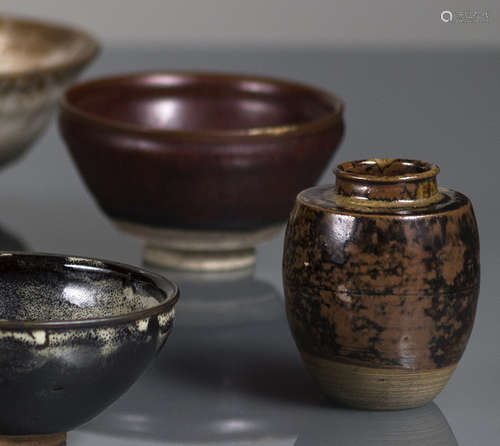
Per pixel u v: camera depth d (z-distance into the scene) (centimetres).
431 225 130
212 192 178
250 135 175
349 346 133
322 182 227
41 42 244
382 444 132
